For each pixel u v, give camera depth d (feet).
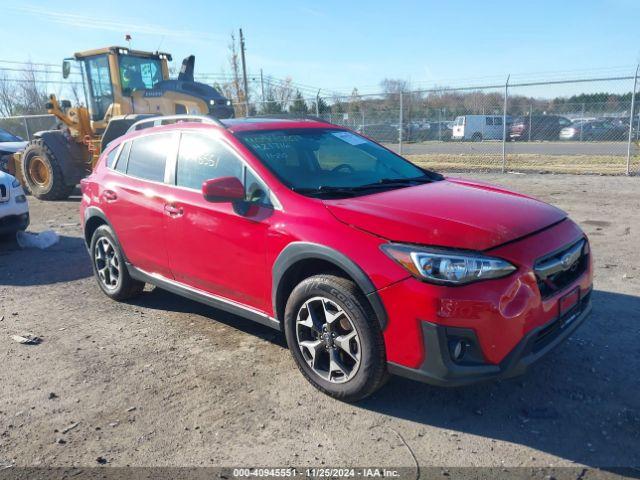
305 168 12.98
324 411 10.77
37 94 98.17
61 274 21.11
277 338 14.25
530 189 36.24
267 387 11.75
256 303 12.51
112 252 17.31
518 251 9.77
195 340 14.34
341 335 10.86
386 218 10.29
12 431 10.49
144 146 15.81
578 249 11.10
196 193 13.62
